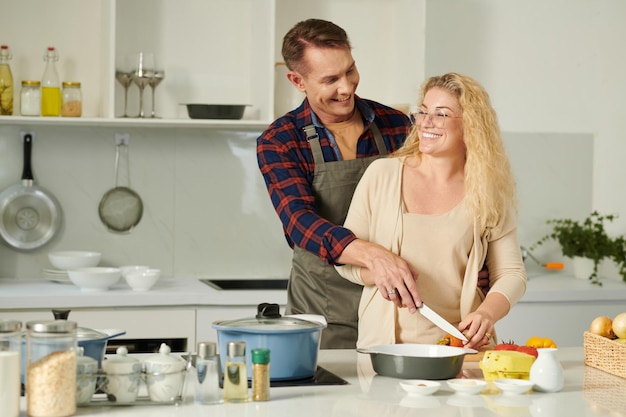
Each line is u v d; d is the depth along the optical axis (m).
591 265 4.40
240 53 4.39
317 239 2.54
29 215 4.28
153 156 4.39
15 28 4.21
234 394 1.89
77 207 4.33
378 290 2.51
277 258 4.50
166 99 4.32
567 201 4.65
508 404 1.92
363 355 2.50
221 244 4.45
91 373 1.83
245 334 2.06
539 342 2.32
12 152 4.27
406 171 2.57
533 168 4.63
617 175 4.68
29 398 1.73
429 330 2.47
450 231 2.50
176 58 4.33
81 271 3.82
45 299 3.68
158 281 4.20
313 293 2.88
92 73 4.28
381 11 4.51
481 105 2.51
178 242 4.41
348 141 2.90
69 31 4.26
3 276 4.27
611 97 4.67
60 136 4.30
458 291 2.51
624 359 2.22
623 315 2.32
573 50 4.63
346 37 2.78
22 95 4.04
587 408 1.90
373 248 2.42
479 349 2.43
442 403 1.91
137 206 4.37
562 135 4.64
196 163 4.42
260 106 4.20
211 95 4.36
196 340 3.79
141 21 4.28
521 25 4.59
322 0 4.45
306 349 2.11
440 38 4.52
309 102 2.88
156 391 1.85
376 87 4.52
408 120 3.01
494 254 2.60
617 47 4.65
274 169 2.79
